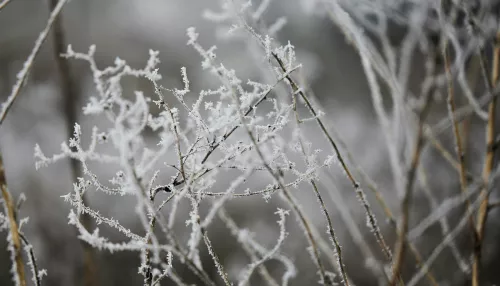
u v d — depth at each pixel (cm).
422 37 149
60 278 348
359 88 642
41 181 443
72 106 178
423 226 144
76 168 161
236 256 379
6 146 475
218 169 129
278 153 128
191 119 132
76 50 592
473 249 144
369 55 145
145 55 617
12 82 551
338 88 639
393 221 142
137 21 633
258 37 129
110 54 610
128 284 348
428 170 280
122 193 127
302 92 129
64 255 366
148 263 128
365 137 552
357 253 361
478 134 301
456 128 142
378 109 146
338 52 623
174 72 569
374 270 146
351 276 344
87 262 173
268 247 380
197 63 580
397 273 136
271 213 428
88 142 361
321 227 378
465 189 142
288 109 129
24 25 562
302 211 129
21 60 559
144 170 124
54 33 176
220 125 127
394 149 146
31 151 479
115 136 123
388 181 455
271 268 354
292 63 130
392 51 151
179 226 362
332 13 147
